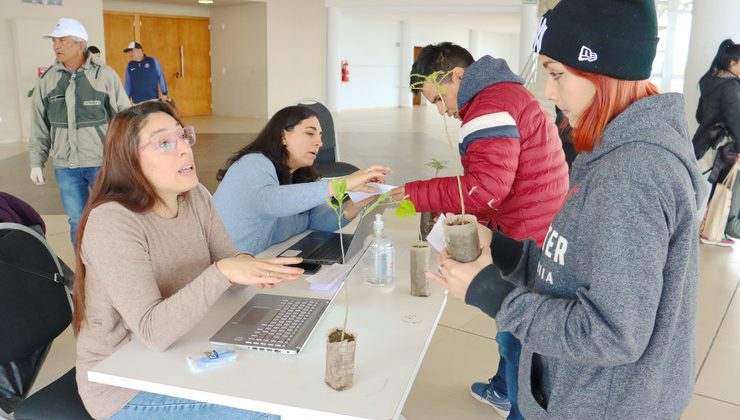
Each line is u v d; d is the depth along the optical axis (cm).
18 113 1027
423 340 146
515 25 2081
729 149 451
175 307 138
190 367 132
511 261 136
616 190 90
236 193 229
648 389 96
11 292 167
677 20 1044
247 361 135
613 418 98
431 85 224
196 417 149
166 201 163
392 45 2022
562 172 220
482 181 204
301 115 239
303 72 1535
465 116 217
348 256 198
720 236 468
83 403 157
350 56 1875
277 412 118
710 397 254
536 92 1081
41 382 257
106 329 149
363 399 119
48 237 455
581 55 96
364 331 151
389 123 1448
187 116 1504
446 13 1593
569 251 99
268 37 1428
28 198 590
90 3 1088
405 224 497
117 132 152
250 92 1484
